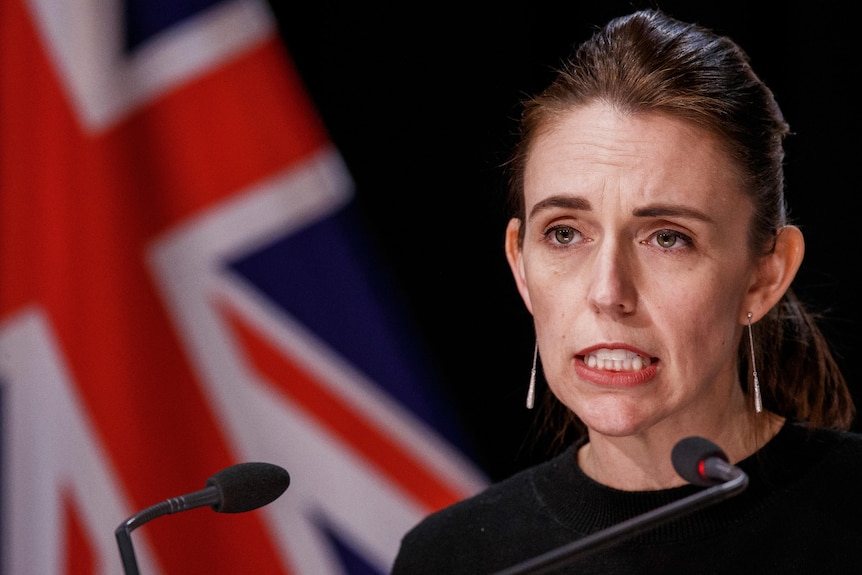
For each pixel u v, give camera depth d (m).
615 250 4.88
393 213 9.61
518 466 9.54
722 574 5.04
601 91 5.01
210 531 8.95
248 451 8.97
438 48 9.67
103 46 8.98
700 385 4.95
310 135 9.24
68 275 8.88
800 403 5.70
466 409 9.51
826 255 9.25
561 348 5.03
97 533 8.77
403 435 9.25
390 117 9.66
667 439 5.22
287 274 9.17
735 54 5.12
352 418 9.19
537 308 5.17
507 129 9.53
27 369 8.86
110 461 8.80
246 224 9.14
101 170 8.91
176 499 4.19
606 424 4.92
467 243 9.63
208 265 9.06
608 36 5.25
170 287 8.98
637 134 4.89
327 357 9.20
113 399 8.84
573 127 5.03
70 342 8.85
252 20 9.24
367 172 9.62
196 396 8.95
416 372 9.41
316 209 9.26
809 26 9.26
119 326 8.88
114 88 8.98
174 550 8.88
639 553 5.18
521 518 5.68
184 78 9.12
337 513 9.10
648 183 4.84
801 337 5.75
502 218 9.61
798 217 9.30
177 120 9.08
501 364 9.62
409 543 6.03
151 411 8.88
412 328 9.51
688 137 4.89
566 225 5.07
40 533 8.78
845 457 5.26
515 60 9.57
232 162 9.13
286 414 9.06
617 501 5.31
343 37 9.66
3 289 8.84
